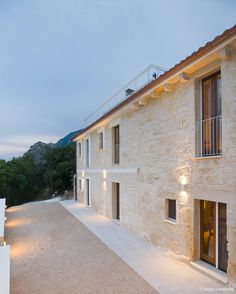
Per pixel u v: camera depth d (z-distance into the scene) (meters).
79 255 7.27
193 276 5.69
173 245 7.05
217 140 5.81
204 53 5.38
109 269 6.18
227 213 5.18
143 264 6.48
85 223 11.75
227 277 5.13
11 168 34.22
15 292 5.07
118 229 10.46
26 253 7.59
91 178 16.38
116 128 12.51
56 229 10.74
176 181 6.92
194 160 6.22
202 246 6.24
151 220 8.38
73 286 5.30
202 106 6.32
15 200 34.19
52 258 7.06
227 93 5.23
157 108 8.00
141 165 9.12
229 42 4.88
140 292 5.00
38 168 38.47
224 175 5.29
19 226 11.79
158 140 7.92
